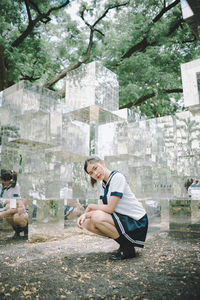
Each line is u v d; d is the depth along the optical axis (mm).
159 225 4367
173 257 2521
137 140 4574
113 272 2121
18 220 3227
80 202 4223
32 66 9203
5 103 3580
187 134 4281
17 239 3188
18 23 9031
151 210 4281
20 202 3277
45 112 3607
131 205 2629
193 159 4270
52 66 10188
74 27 9938
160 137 4660
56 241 3578
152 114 11523
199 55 9953
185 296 1566
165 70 9477
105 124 4527
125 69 9164
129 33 9070
